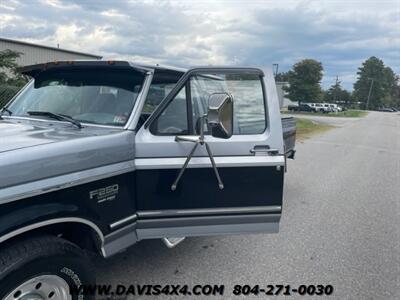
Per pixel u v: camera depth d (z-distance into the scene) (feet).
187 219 10.56
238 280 12.42
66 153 8.21
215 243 15.23
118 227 9.55
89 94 11.28
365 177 29.71
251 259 13.98
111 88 11.14
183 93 11.04
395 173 31.91
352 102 391.04
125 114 10.42
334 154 41.75
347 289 12.19
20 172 7.36
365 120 143.84
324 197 23.31
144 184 10.07
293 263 13.85
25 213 7.43
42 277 7.82
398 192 25.29
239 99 10.89
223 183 10.61
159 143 10.14
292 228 17.54
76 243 9.40
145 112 10.77
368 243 16.07
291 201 22.17
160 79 11.44
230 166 10.57
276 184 11.00
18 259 7.36
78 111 11.19
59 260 7.99
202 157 10.39
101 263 12.99
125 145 9.68
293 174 29.84
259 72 10.98
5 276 7.20
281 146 10.96
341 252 15.02
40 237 7.95
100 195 8.99
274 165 10.86
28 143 8.07
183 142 10.23
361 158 39.55
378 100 397.60
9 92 45.57
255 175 10.80
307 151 43.32
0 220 7.13
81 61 11.61
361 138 63.82
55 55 106.52
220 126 9.40
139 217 10.19
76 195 8.41
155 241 14.89
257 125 10.96
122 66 10.93
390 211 20.85
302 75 211.41
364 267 13.78
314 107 208.54
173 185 10.23
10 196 7.14
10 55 60.08
